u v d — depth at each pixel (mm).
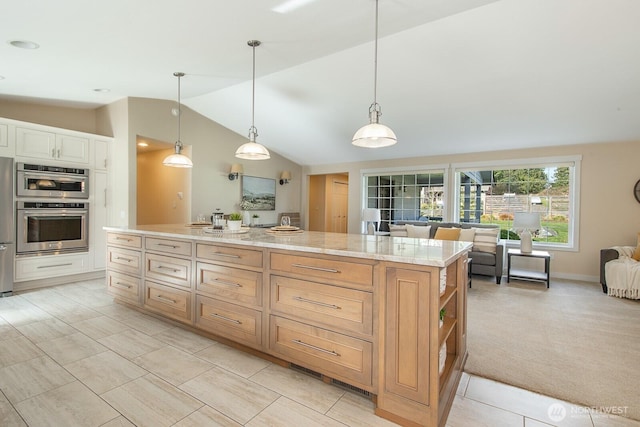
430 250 1833
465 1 2336
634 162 4621
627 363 2270
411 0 2258
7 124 3646
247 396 1819
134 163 4594
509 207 5602
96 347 2418
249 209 6570
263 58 3197
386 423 1621
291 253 2037
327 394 1854
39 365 2141
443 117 4598
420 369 1560
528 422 1639
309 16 2379
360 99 4418
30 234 3834
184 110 5340
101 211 4516
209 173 5820
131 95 4434
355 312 1779
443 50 3207
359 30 2695
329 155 7062
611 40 2797
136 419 1608
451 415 1692
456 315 2066
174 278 2770
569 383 2014
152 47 2789
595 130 4465
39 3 2016
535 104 3977
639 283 3828
